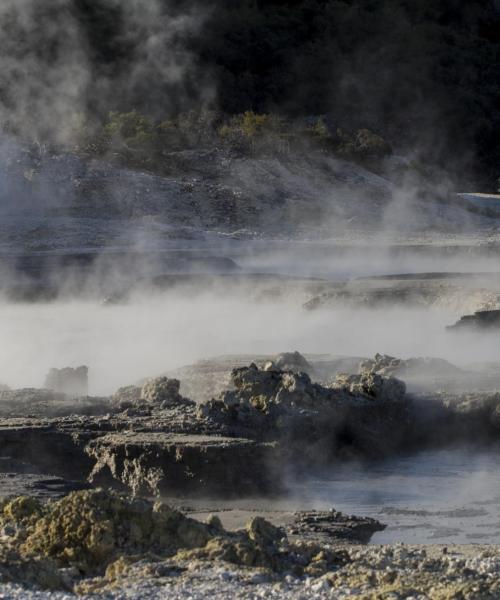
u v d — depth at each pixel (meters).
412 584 23.67
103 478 44.06
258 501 42.12
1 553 24.34
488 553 28.98
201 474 42.91
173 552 26.20
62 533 26.42
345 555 27.00
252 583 23.67
